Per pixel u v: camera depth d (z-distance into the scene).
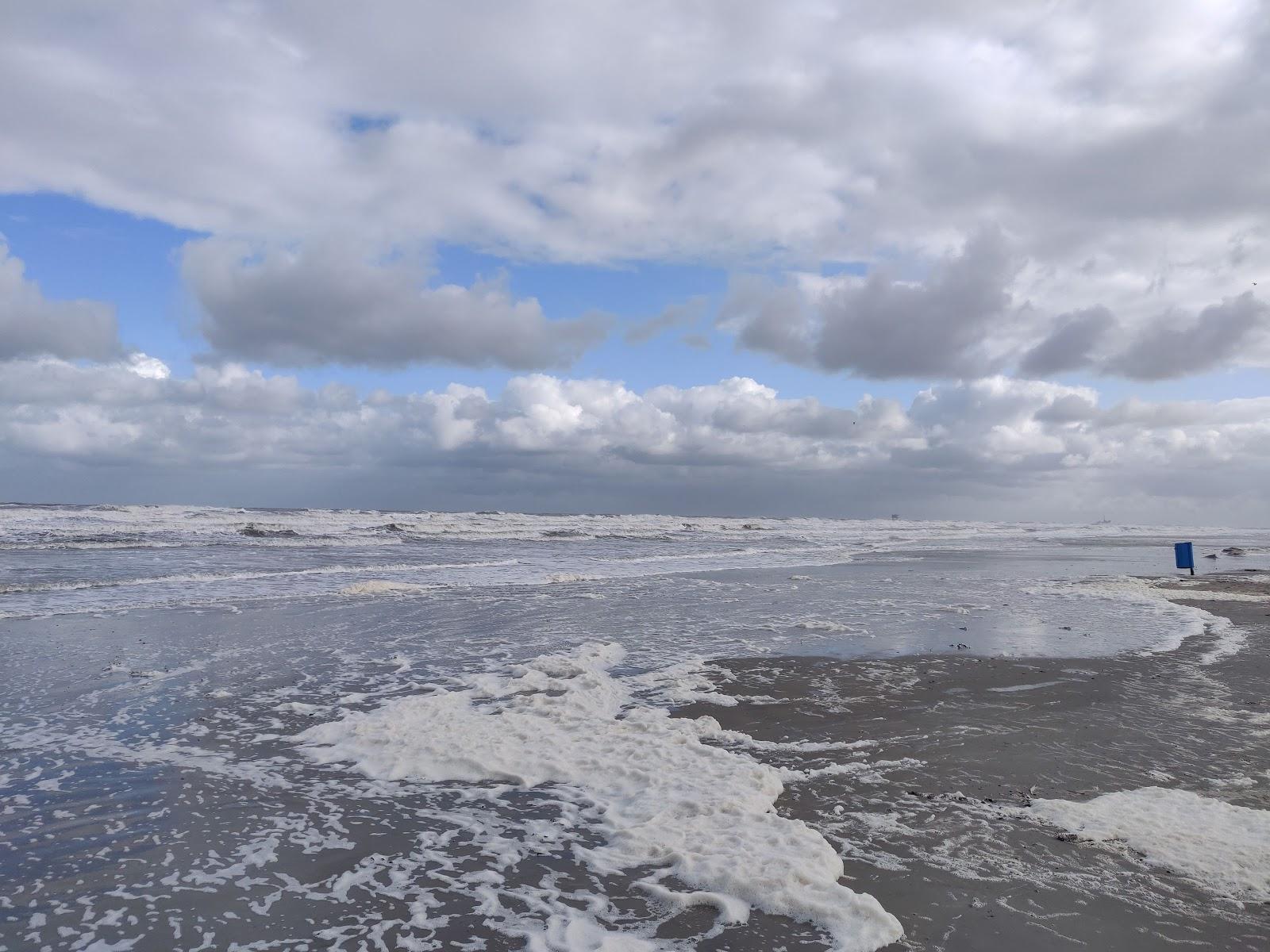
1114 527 152.88
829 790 6.61
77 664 11.22
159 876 5.10
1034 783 6.79
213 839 5.67
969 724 8.59
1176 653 12.57
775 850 5.30
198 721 8.57
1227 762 7.32
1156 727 8.48
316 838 5.70
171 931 4.45
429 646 12.98
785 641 13.62
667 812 6.00
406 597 19.02
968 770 7.13
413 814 6.12
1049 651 12.77
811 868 5.01
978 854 5.35
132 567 24.03
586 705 9.10
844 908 4.56
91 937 4.36
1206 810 6.09
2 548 29.22
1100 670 11.36
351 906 4.75
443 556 32.06
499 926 4.52
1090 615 16.84
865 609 17.70
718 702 9.52
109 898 4.80
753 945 4.31
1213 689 10.23
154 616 15.41
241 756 7.45
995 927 4.44
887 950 4.20
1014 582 24.30
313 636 13.66
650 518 91.50
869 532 82.12
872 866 5.17
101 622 14.62
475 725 8.23
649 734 7.99
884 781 6.84
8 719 8.55
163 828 5.84
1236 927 4.43
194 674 10.80
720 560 34.09
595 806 6.27
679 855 5.27
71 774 6.92
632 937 4.38
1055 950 4.22
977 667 11.51
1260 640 13.72
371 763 7.22
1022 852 5.38
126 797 6.44
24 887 4.91
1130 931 4.39
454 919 4.60
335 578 22.75
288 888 4.96
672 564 31.19
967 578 25.89
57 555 27.39
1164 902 4.70
